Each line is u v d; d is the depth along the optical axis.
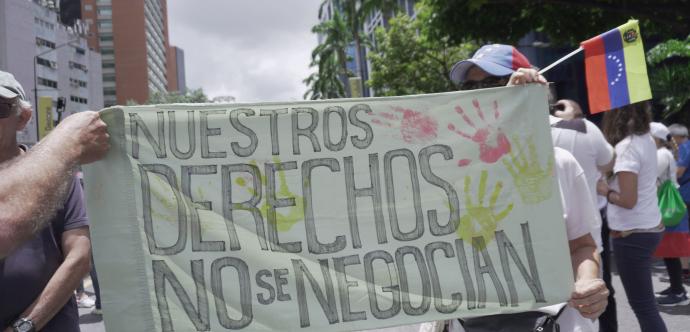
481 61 2.48
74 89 91.06
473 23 15.34
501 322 2.29
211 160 2.21
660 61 14.70
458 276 2.27
